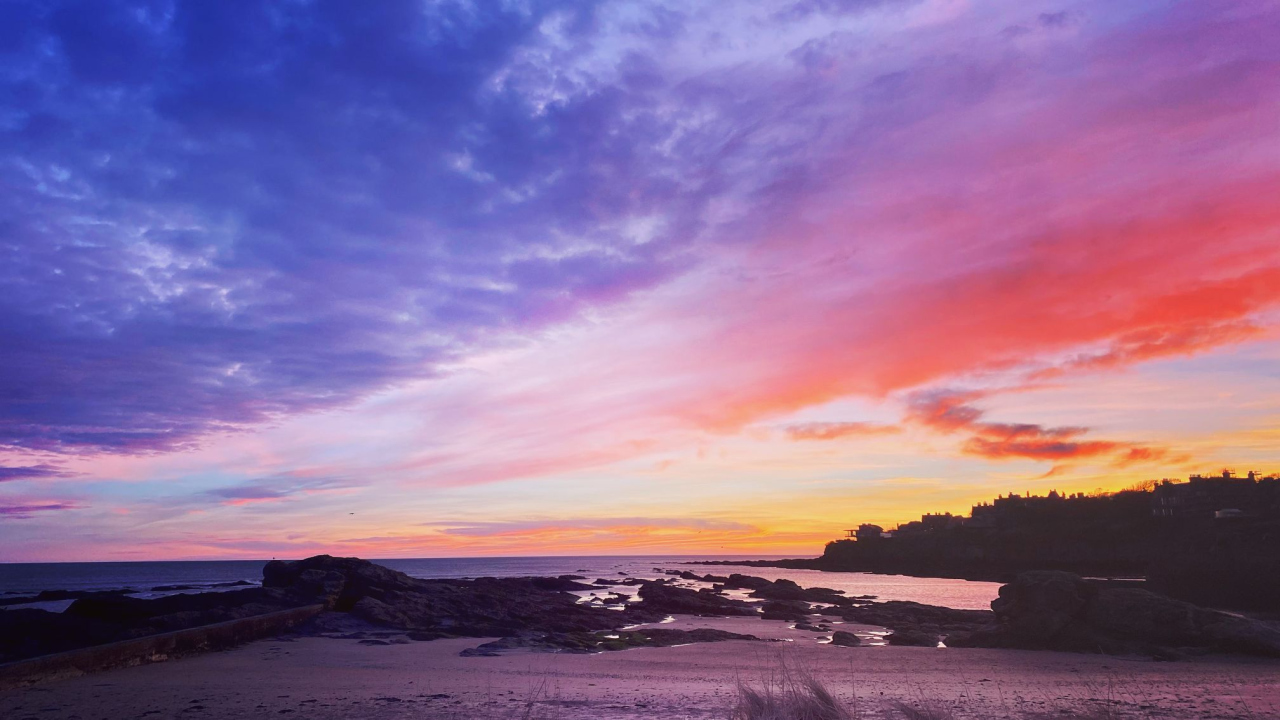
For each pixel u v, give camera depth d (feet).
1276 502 311.27
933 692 54.24
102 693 50.29
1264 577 203.21
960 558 556.51
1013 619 96.68
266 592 109.60
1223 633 83.82
